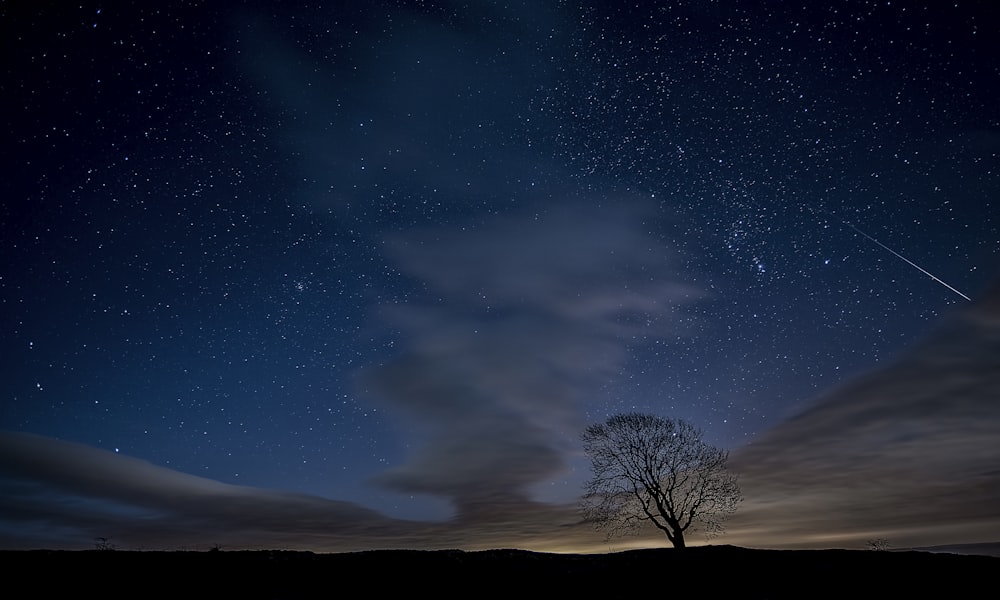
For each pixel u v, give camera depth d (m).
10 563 13.89
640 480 22.36
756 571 16.20
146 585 13.20
